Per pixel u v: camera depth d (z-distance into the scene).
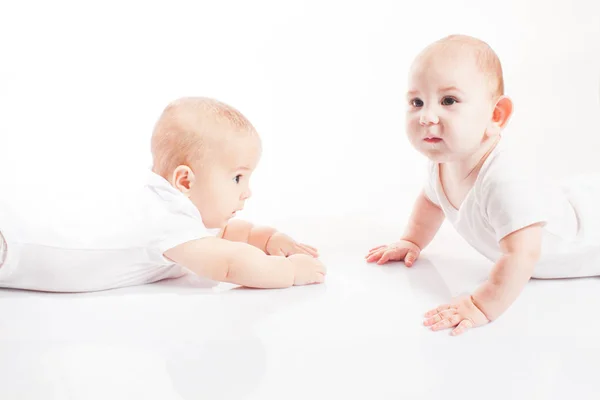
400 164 2.42
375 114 2.72
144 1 2.70
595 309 1.37
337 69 2.82
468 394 1.21
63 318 1.34
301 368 1.21
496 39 2.79
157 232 1.42
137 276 1.50
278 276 1.45
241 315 1.35
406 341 1.26
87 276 1.44
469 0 2.80
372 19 2.81
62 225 1.42
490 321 1.32
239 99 2.71
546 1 2.75
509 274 1.31
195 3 2.74
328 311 1.36
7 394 1.19
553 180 1.56
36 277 1.43
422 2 2.82
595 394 1.22
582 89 2.54
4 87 2.64
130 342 1.25
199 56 2.77
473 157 1.41
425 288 1.47
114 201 1.49
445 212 1.56
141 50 2.71
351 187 2.25
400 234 1.83
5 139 2.32
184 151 1.44
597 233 1.46
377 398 1.19
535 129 2.29
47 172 2.10
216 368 1.21
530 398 1.21
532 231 1.33
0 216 1.39
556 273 1.50
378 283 1.50
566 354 1.24
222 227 1.54
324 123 2.67
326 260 1.64
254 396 1.18
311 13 2.81
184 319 1.33
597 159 2.02
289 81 2.81
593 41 2.76
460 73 1.32
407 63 2.79
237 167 1.46
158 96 2.64
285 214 2.01
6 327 1.30
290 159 2.46
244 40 2.79
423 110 1.35
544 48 2.76
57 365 1.21
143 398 1.18
